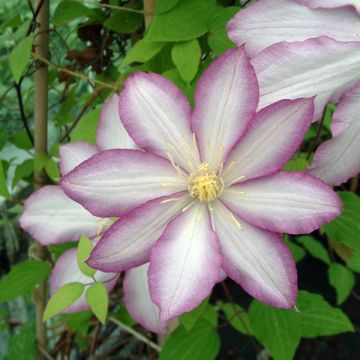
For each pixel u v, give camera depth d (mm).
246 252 241
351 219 313
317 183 232
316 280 715
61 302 278
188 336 367
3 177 327
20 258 604
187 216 243
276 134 236
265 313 352
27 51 322
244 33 256
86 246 271
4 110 561
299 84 250
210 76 241
